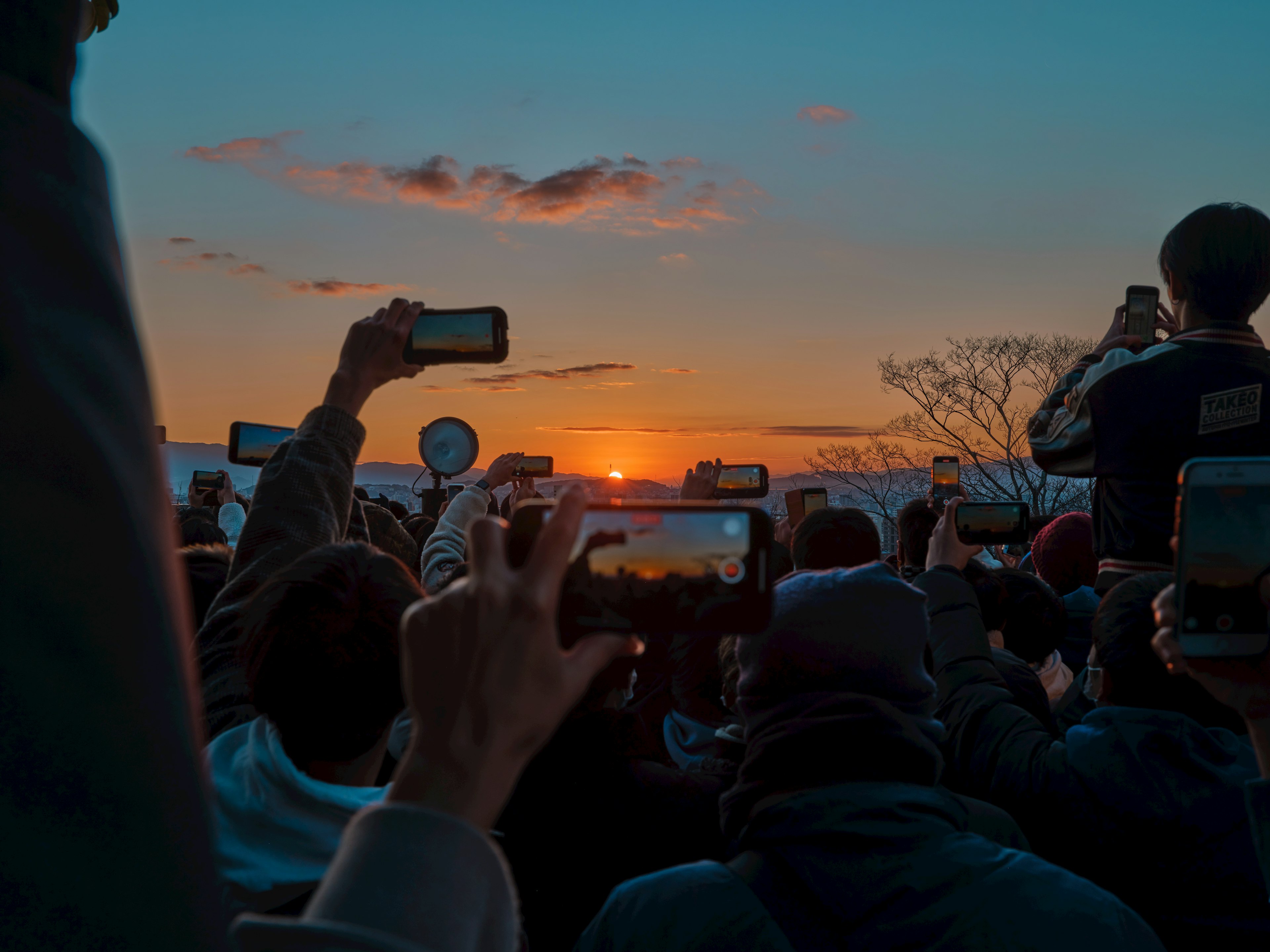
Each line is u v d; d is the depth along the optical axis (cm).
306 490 180
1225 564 101
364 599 133
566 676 58
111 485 29
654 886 128
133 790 27
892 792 127
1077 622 319
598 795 184
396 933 51
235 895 116
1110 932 115
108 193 35
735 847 163
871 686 133
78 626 27
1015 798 177
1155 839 158
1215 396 226
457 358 217
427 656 58
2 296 28
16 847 25
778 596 140
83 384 30
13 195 30
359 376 200
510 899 56
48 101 33
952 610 216
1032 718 191
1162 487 233
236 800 123
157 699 29
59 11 33
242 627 139
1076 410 255
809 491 562
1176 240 237
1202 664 102
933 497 571
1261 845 97
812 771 130
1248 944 153
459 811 55
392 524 382
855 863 121
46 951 25
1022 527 289
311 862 120
